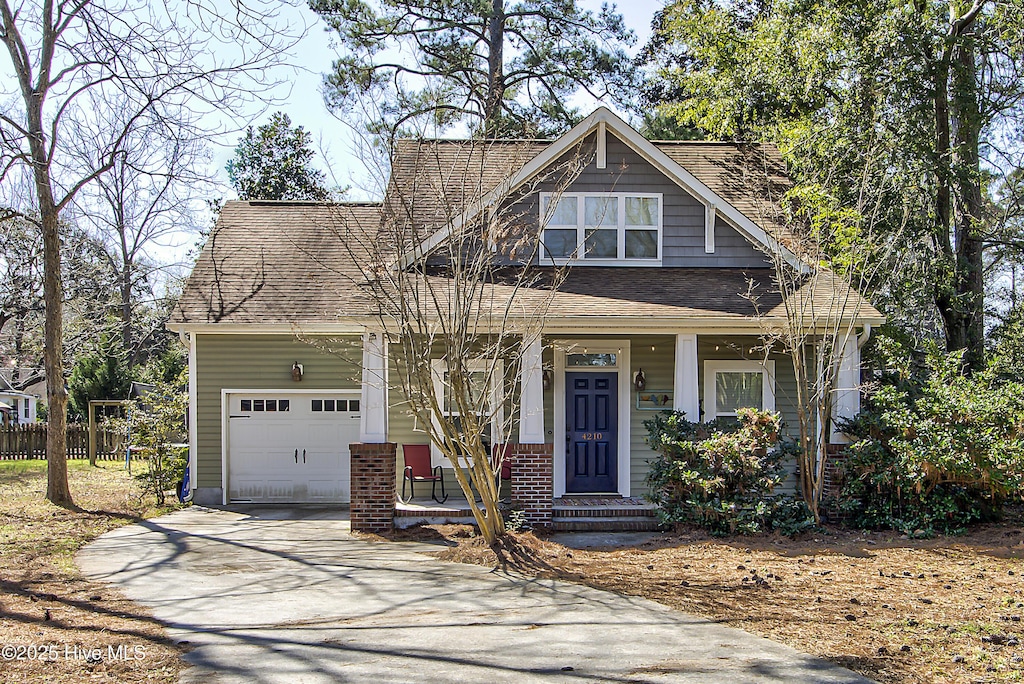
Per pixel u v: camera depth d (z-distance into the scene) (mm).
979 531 14312
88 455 32406
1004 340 18547
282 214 23672
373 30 28125
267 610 9906
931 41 19484
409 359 14805
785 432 16422
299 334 17344
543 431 15398
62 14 18594
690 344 15695
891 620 9219
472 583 11336
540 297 15773
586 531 15109
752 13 25219
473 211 14586
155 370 37625
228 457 19875
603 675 7527
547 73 29672
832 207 18828
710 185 20078
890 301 19922
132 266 36312
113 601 10305
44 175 19062
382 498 15375
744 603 10086
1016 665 7734
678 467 14555
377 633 8891
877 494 14930
